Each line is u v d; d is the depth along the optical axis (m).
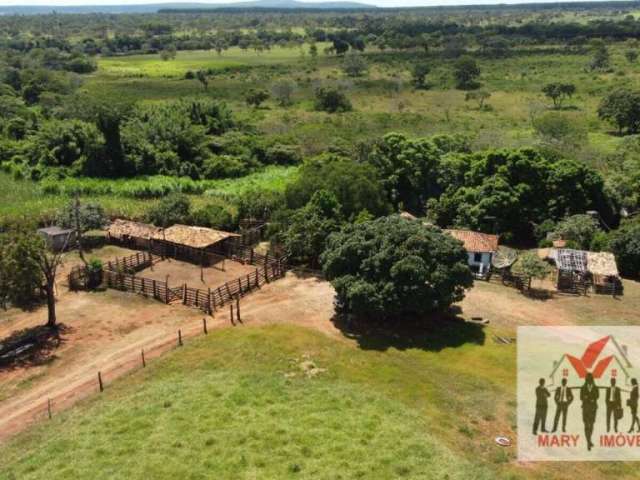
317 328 43.41
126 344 41.38
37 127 109.88
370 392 34.31
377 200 59.12
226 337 41.75
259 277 52.34
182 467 26.42
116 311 46.62
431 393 34.34
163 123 98.75
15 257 40.78
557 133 92.31
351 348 40.38
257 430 29.38
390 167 72.69
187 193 84.19
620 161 77.44
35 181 87.44
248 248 58.44
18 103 123.06
